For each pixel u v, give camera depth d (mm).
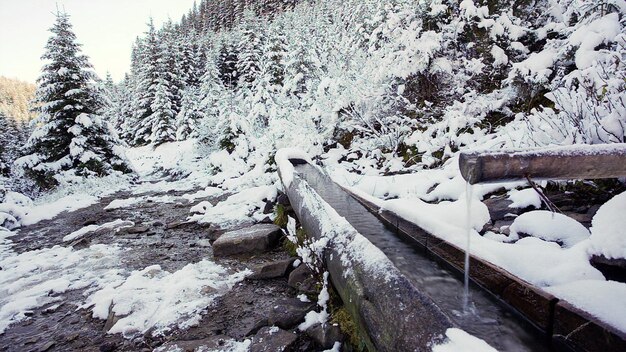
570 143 3533
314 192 4125
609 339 1292
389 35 7629
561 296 1706
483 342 1266
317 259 3314
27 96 131500
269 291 3748
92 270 4891
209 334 3029
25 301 3977
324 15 33594
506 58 6176
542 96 5516
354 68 8445
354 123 7883
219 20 81062
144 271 4582
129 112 35781
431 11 6922
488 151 1452
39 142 13453
